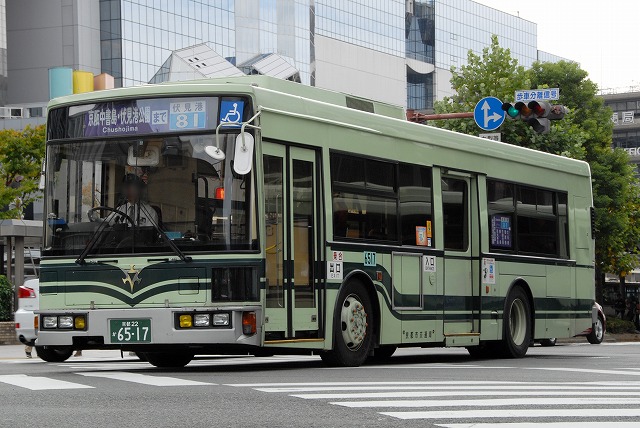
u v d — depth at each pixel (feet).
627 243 194.18
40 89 308.81
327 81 392.68
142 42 311.27
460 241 59.47
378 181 52.47
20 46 311.06
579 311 72.18
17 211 173.58
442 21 485.56
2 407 29.48
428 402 30.78
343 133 50.16
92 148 45.88
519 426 25.46
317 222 48.06
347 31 406.41
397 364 55.83
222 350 45.70
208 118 44.70
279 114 46.11
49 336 45.68
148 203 44.75
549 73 181.68
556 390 35.68
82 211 45.62
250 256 43.86
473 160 60.90
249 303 43.70
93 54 307.58
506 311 63.31
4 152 176.14
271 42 352.08
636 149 537.65
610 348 93.20
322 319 47.98
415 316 54.70
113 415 27.37
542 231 67.97
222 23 336.49
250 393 33.22
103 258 44.93
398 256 53.47
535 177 67.46
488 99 93.66
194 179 44.47
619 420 26.99
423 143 56.44
